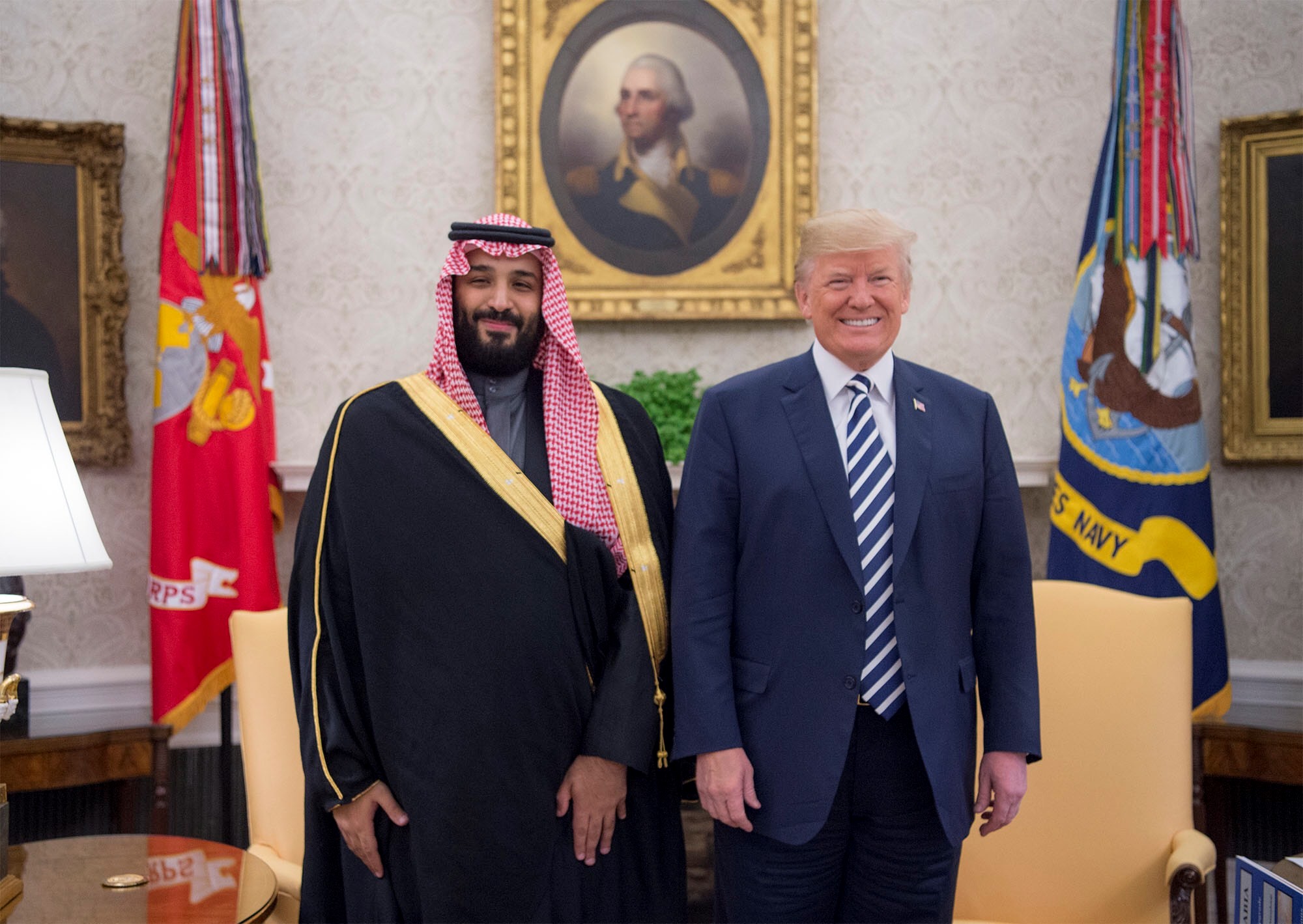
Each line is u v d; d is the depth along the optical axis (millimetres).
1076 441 3570
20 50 3816
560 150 4027
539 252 2100
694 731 1805
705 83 4035
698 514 1901
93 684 3791
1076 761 2422
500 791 1869
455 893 1842
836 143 4113
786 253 4031
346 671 1946
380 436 2016
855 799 1867
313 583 1995
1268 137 3791
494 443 2027
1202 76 3926
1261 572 3879
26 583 3770
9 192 3709
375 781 1918
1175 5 3494
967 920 2400
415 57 4047
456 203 4066
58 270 3758
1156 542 3457
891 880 1881
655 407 3830
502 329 2055
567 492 2039
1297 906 1791
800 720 1832
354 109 4031
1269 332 3809
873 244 1829
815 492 1852
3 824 2020
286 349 3998
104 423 3771
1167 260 3488
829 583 1839
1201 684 3432
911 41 4105
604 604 1990
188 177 3594
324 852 1996
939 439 1926
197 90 3609
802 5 4016
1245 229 3824
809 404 1908
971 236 4098
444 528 1945
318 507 2031
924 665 1837
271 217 3994
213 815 3875
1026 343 4086
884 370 1954
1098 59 4086
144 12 3889
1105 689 2436
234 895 2002
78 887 2043
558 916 1929
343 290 4023
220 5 3623
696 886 3412
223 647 3574
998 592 1972
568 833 1953
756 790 1855
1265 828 3592
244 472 3594
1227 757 3373
